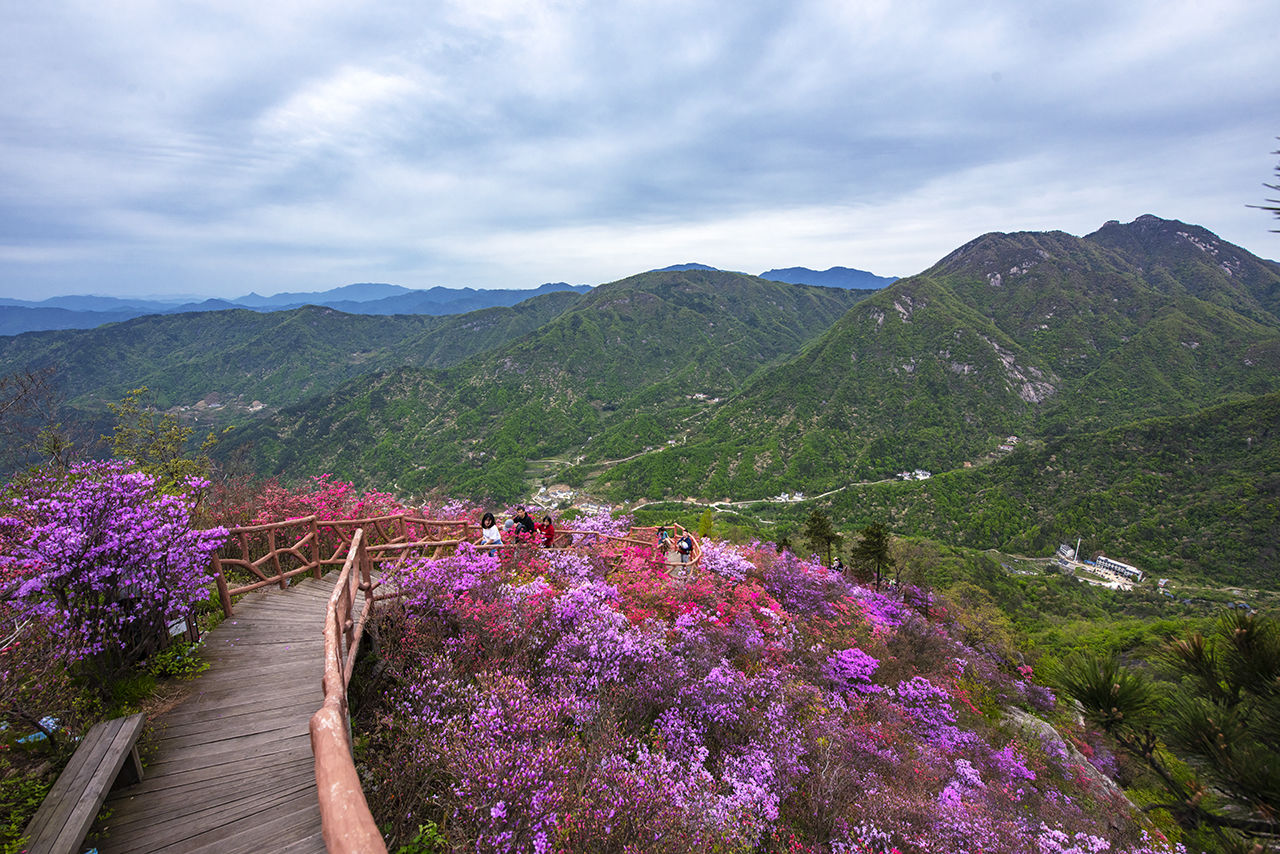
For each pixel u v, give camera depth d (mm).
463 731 4445
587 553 10609
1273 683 2891
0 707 3580
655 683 6547
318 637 5891
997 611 26234
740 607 10727
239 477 11906
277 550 7387
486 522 9273
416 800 4047
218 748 4016
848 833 5758
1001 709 13938
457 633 6340
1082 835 7508
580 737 5312
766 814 5336
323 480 11648
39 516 4441
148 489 5215
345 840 2184
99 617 4496
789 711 7773
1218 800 2971
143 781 3658
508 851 3613
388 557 9320
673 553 12625
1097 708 3516
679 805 4582
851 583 18688
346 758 2625
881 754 7727
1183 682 3283
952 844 6230
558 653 6352
